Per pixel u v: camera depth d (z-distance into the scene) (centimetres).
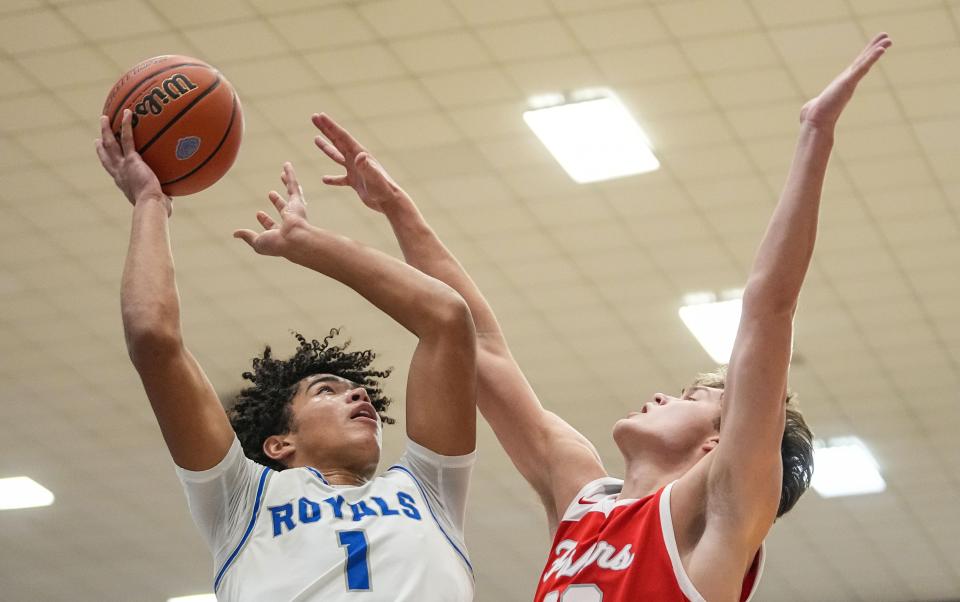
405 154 877
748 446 296
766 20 759
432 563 299
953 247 958
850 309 1040
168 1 752
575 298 1034
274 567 294
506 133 855
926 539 1384
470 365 324
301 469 315
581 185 905
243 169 884
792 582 1495
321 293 1023
